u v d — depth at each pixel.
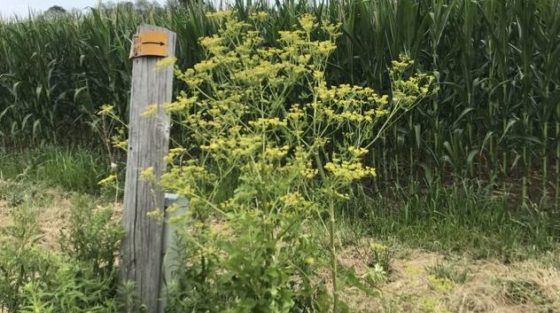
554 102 4.78
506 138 5.13
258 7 6.17
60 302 2.33
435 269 3.82
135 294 2.54
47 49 7.73
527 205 4.84
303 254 2.31
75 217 2.73
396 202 5.22
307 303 2.42
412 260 4.12
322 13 5.79
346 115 2.37
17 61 7.64
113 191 5.20
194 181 2.34
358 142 2.44
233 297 2.39
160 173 2.62
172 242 2.59
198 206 2.36
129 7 7.87
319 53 2.56
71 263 2.50
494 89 4.98
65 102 7.78
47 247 4.20
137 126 2.64
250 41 2.59
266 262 2.20
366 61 5.39
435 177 5.34
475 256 4.18
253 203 2.49
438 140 5.13
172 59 2.48
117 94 7.00
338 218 4.78
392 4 5.32
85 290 2.45
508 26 5.11
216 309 2.37
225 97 2.86
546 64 4.83
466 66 5.08
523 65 4.98
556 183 4.96
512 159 5.44
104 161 6.77
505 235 4.36
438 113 5.27
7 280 2.56
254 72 2.37
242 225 2.15
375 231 4.70
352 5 5.52
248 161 2.26
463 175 5.09
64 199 5.86
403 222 4.80
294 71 2.42
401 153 5.49
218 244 2.33
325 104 3.16
